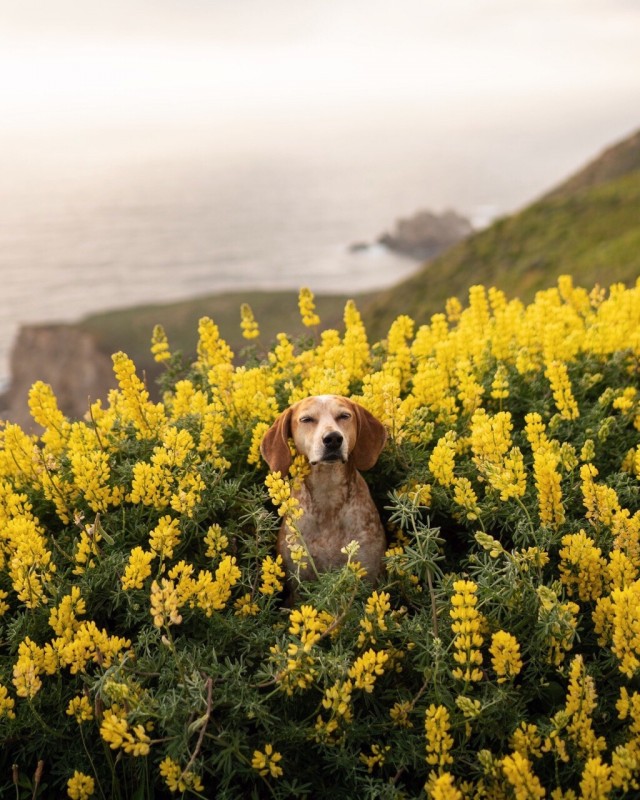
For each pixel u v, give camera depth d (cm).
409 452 495
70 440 512
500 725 350
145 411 520
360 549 461
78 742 370
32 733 367
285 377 587
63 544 455
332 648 363
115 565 407
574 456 446
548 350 579
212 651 370
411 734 359
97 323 12244
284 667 355
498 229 5372
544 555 383
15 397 11362
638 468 469
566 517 443
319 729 352
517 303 719
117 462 514
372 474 510
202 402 525
